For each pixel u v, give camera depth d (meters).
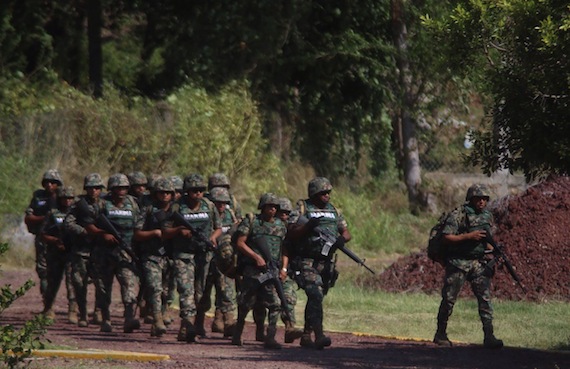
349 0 103.94
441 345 45.50
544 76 35.84
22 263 78.56
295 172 101.56
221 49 103.75
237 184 93.56
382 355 42.03
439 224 44.69
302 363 38.72
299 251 43.75
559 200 67.81
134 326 49.09
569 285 61.97
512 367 39.00
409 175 104.44
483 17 36.97
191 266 46.53
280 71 104.94
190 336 45.88
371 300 62.16
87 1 106.06
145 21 114.69
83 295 52.22
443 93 103.81
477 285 44.44
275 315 44.09
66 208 52.81
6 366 34.22
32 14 105.19
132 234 49.59
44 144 86.25
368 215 97.19
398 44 103.88
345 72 105.25
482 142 39.72
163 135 90.38
